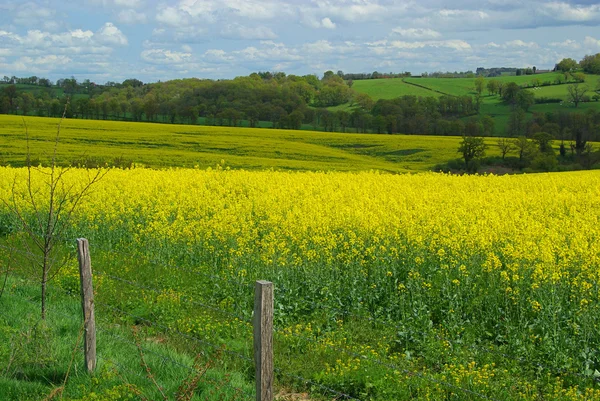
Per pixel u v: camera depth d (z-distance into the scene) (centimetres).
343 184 2452
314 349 816
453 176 2966
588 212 1823
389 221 1414
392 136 7538
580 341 834
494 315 949
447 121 8969
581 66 15912
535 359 798
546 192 2320
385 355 802
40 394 623
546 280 970
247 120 9400
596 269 1027
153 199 1922
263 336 479
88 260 672
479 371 735
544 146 6750
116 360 712
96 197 1859
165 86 10812
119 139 5766
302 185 2309
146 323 927
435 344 831
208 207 1784
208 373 679
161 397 609
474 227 1331
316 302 1019
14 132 5784
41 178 2305
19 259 1253
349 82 15238
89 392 611
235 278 1097
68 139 5547
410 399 688
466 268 1112
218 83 10194
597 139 8175
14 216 1662
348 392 709
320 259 1164
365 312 983
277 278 1082
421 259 1153
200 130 7088
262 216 1731
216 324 891
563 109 10875
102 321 894
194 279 1159
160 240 1384
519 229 1430
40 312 884
